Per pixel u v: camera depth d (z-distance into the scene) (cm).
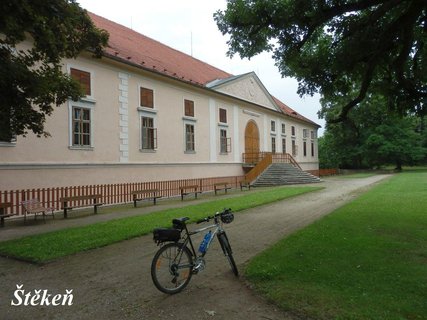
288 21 1040
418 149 5394
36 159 1595
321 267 609
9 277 642
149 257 753
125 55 2148
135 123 2142
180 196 2258
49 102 998
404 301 461
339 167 6188
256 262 651
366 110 5331
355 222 1019
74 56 1048
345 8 967
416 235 843
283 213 1306
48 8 802
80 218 1362
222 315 460
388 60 1129
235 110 3294
